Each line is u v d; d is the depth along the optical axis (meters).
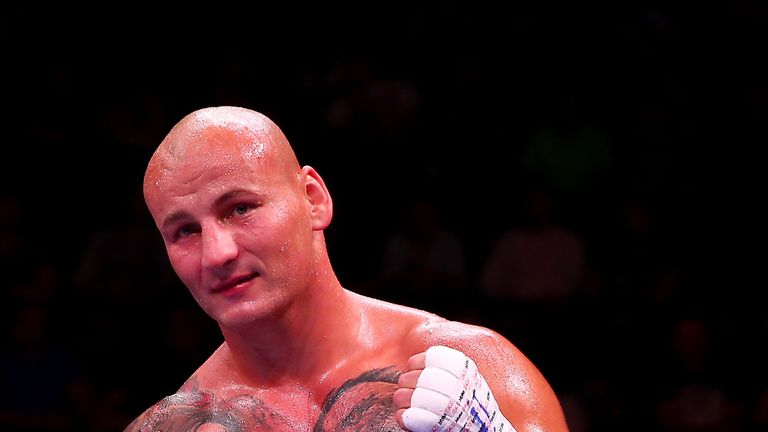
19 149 11.57
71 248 11.19
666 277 10.66
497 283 10.70
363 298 3.81
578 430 9.34
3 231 10.49
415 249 10.59
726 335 9.91
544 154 11.82
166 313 9.99
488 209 11.84
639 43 13.66
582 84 13.21
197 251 3.43
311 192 3.63
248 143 3.45
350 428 3.38
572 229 11.45
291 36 13.86
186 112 12.74
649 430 9.50
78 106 12.29
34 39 12.88
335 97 12.70
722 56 13.72
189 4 13.74
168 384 9.59
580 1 13.84
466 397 3.12
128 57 13.12
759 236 11.74
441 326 3.61
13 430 8.99
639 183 12.12
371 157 11.89
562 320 10.27
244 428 3.51
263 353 3.61
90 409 9.23
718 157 12.53
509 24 13.72
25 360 9.30
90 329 9.80
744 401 9.65
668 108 13.12
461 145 12.30
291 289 3.45
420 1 14.03
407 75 13.34
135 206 10.44
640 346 10.13
